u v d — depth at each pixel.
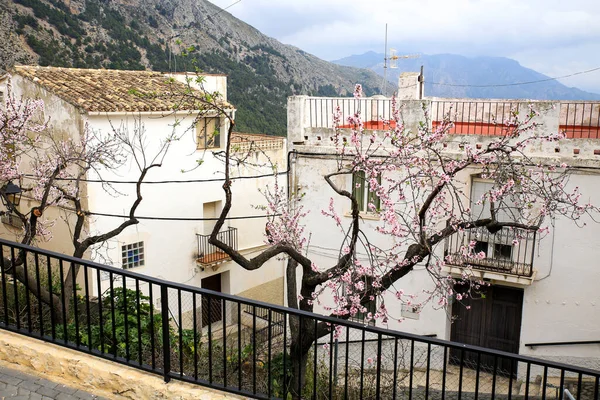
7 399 4.84
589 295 12.79
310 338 8.75
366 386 8.94
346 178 14.45
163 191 18.64
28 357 5.37
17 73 17.80
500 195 9.95
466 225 9.85
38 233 16.70
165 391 4.82
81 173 13.80
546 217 12.80
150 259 18.47
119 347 7.91
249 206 21.61
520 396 11.77
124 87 18.61
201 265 19.75
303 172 14.95
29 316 5.47
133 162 17.70
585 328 12.94
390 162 10.89
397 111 11.10
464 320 14.37
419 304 12.67
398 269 9.53
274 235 11.62
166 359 4.88
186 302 19.12
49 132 17.17
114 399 4.97
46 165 15.54
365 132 14.20
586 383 12.30
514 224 9.88
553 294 13.12
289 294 10.97
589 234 12.55
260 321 20.16
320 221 14.91
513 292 13.84
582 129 15.62
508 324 13.97
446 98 17.98
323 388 8.46
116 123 17.06
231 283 21.23
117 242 17.48
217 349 9.60
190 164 19.28
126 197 17.62
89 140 15.67
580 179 12.34
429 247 9.37
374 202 14.20
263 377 8.40
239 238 21.41
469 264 12.94
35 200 18.12
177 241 19.28
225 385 4.78
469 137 13.11
